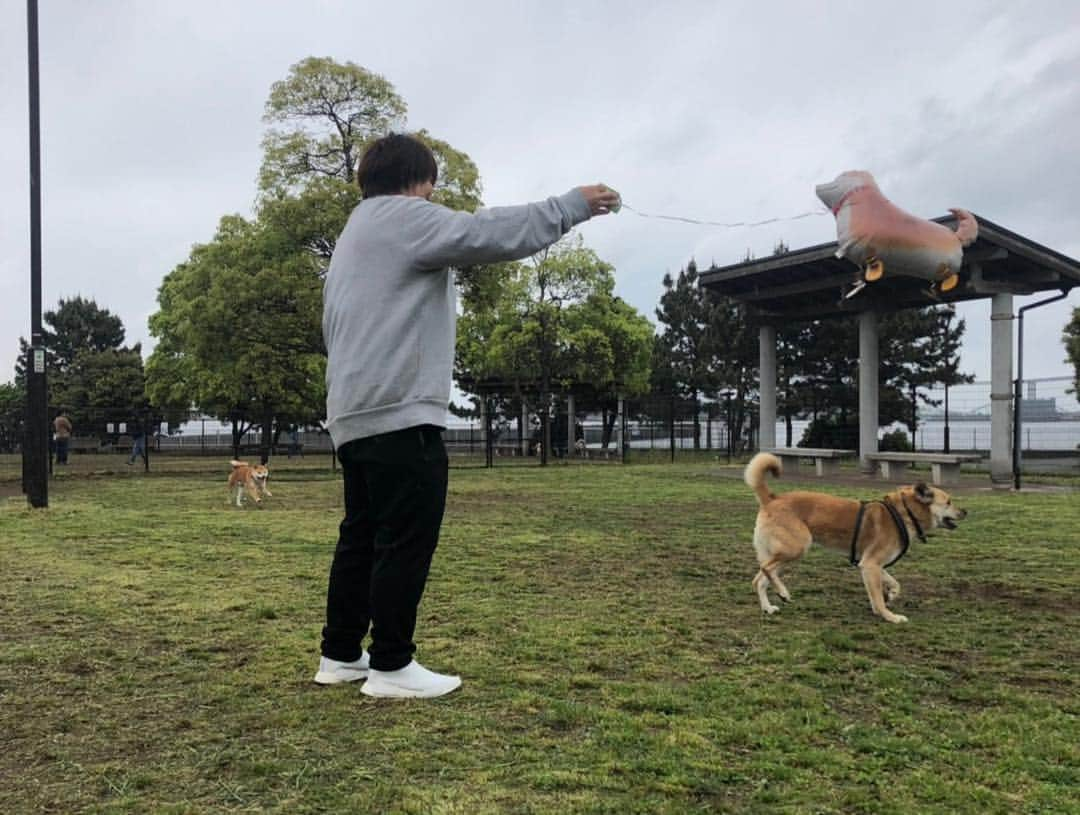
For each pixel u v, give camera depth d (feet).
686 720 9.44
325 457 100.42
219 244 57.31
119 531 26.89
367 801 7.20
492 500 38.34
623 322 92.84
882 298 54.03
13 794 7.34
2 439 80.69
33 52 32.50
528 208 9.39
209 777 7.72
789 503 16.29
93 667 11.46
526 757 8.24
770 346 61.98
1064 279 45.85
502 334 87.76
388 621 9.91
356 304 9.53
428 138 54.54
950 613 15.60
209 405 82.58
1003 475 45.52
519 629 13.82
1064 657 12.55
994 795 7.50
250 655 12.07
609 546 23.67
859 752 8.57
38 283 33.45
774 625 14.51
